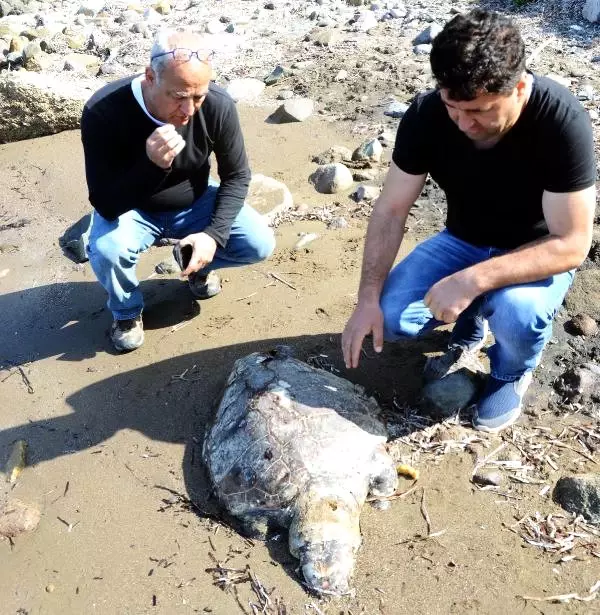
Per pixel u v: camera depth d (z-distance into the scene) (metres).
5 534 3.12
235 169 3.80
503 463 3.18
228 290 4.41
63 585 2.91
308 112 6.20
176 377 3.80
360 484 2.97
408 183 3.15
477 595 2.70
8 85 6.28
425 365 3.64
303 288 4.34
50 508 3.23
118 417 3.63
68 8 9.73
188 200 3.87
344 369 3.71
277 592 2.77
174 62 3.17
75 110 6.44
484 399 3.33
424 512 3.01
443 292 2.92
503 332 3.03
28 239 5.15
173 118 3.40
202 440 3.43
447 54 2.42
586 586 2.70
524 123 2.73
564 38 6.75
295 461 2.95
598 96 5.74
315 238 4.76
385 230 3.20
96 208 3.61
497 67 2.39
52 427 3.62
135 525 3.10
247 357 3.56
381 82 6.57
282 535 2.97
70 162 6.04
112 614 2.78
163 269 4.65
